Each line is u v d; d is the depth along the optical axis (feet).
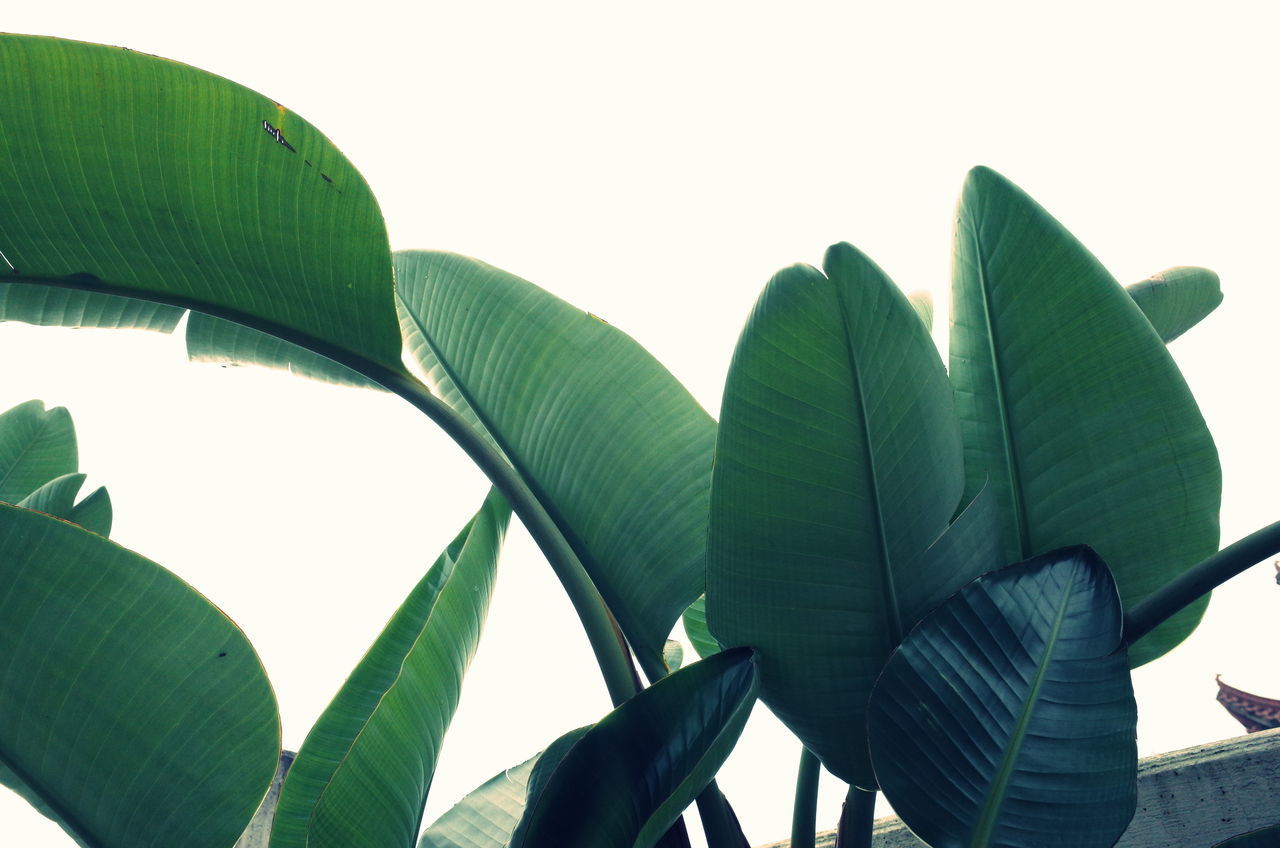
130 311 5.67
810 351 4.84
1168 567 5.32
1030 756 4.78
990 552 5.22
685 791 4.52
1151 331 5.17
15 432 7.29
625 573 5.67
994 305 5.36
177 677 5.18
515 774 6.62
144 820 5.18
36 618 5.09
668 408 5.82
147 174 5.15
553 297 6.11
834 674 5.10
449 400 6.30
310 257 5.37
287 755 8.84
